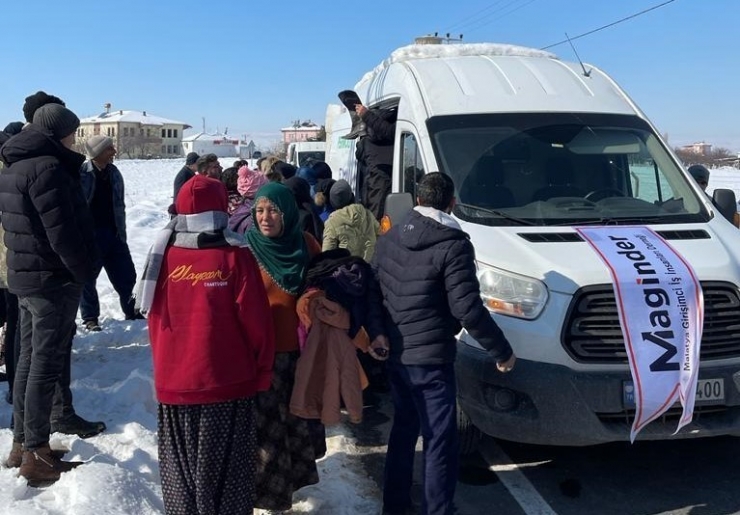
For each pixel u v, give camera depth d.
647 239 4.55
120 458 4.49
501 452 4.95
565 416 4.03
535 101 5.83
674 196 5.32
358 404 3.85
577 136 5.58
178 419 3.43
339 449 4.95
